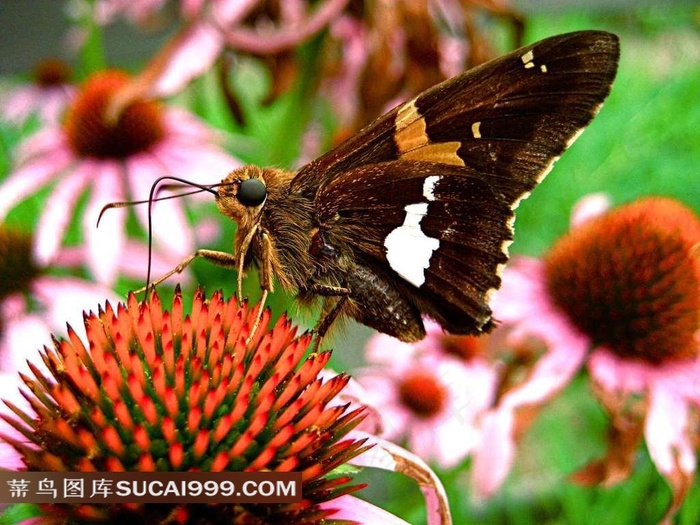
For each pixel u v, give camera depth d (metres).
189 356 0.09
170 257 0.14
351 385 0.10
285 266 0.09
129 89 0.13
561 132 0.09
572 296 0.12
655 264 0.12
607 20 0.30
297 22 0.14
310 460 0.08
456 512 0.14
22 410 0.09
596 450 0.15
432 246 0.09
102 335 0.08
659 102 0.23
